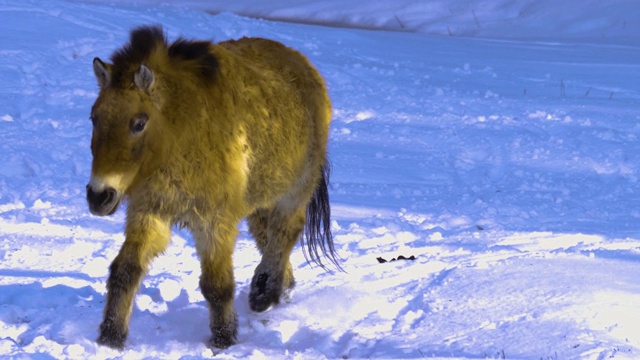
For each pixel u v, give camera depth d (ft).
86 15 188.65
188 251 84.64
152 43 59.41
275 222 73.67
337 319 69.51
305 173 73.67
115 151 55.88
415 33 241.96
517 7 273.75
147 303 69.05
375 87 162.50
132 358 58.44
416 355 59.82
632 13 265.54
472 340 62.34
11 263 78.74
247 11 261.03
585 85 177.58
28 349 57.77
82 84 149.38
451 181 116.06
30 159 112.37
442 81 173.99
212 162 60.13
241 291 74.59
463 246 86.89
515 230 93.71
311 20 257.14
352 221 95.61
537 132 138.92
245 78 65.77
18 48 161.79
